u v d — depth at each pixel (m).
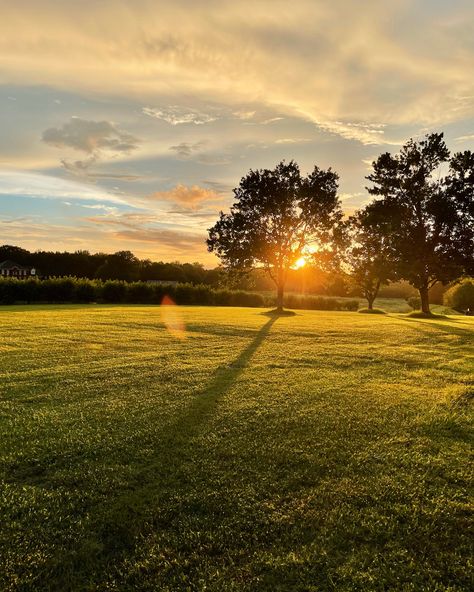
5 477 3.83
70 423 5.15
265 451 4.40
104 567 2.74
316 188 31.89
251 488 3.65
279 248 32.03
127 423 5.17
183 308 31.12
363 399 6.38
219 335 13.76
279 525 3.16
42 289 37.38
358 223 38.41
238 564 2.76
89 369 8.08
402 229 31.39
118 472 3.92
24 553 2.84
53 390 6.59
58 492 3.57
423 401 6.33
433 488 3.69
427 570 2.71
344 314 29.48
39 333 13.07
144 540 2.99
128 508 3.35
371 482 3.78
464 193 29.89
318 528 3.13
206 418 5.38
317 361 9.45
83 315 20.36
